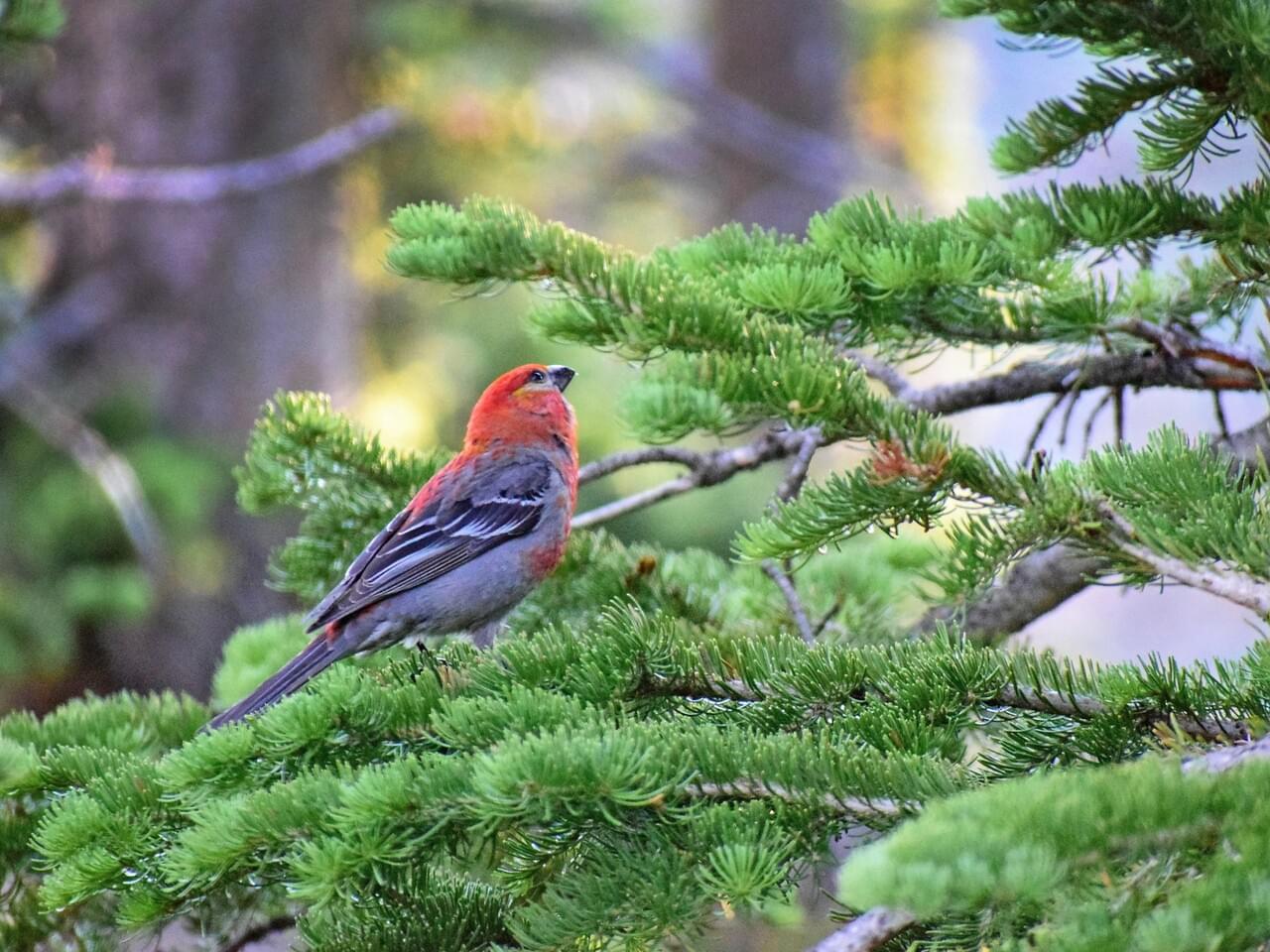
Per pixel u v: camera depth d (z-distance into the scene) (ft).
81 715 25.57
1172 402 97.66
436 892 19.42
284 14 71.20
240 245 70.79
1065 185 24.12
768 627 27.30
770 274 24.52
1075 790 13.82
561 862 18.83
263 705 27.48
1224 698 18.92
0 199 51.34
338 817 17.03
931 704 19.84
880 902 12.39
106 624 62.80
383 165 75.05
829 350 22.94
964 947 15.65
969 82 93.35
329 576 32.01
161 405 68.74
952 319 24.66
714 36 92.84
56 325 68.33
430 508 30.81
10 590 58.49
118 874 18.84
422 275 25.44
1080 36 22.09
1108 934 13.02
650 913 16.53
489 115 74.64
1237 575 17.65
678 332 23.82
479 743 18.85
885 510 20.68
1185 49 21.44
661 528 66.44
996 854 12.59
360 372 73.51
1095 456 20.74
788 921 24.50
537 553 31.14
